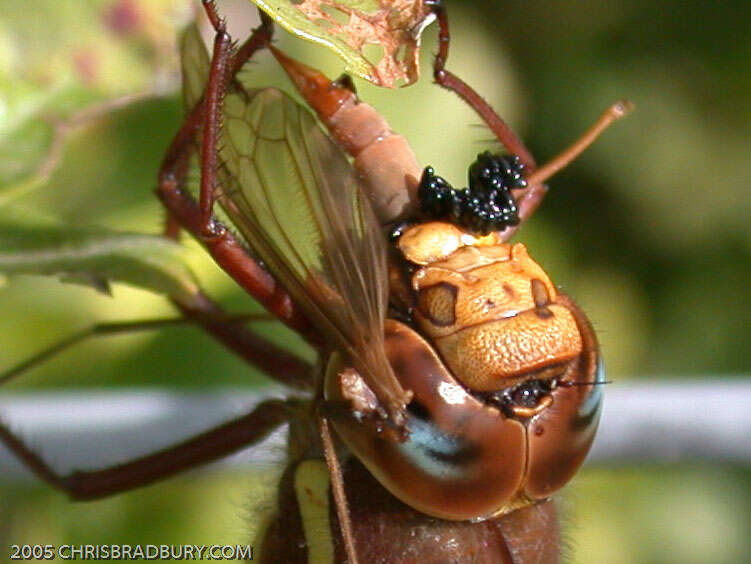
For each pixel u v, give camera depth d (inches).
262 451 5.0
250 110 4.8
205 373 6.1
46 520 5.9
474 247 4.7
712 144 8.0
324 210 4.7
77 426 5.1
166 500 6.0
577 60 7.8
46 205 6.0
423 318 4.7
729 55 8.0
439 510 4.7
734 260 7.9
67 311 6.1
